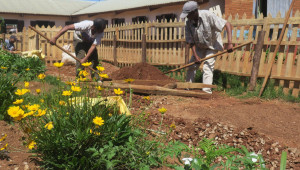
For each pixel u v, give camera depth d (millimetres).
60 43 12438
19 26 26266
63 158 2236
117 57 12336
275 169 2977
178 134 3775
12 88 3703
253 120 4457
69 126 2357
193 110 4906
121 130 2535
